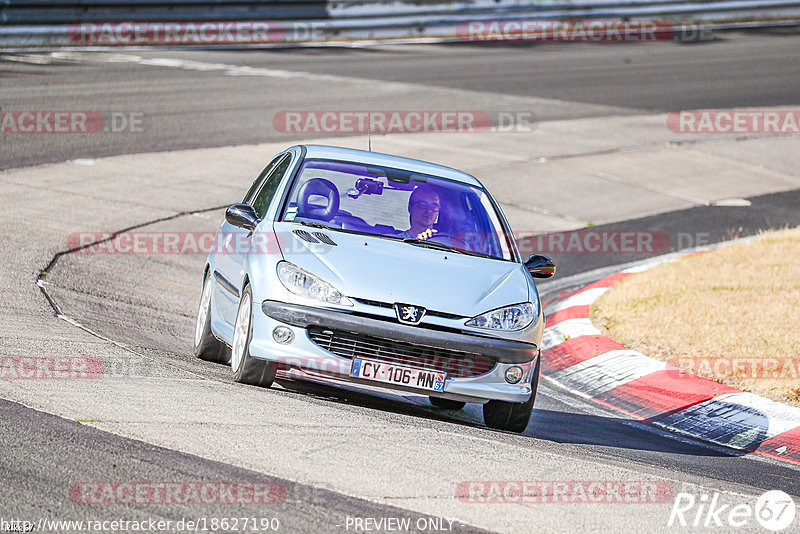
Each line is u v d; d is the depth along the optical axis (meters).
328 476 17.58
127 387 21.98
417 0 126.12
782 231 53.47
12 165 53.50
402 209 26.80
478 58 110.81
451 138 72.06
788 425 27.36
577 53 117.12
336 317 22.81
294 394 23.98
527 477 19.06
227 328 26.03
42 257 37.50
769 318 36.94
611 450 23.64
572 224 55.66
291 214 25.92
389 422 22.09
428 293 23.61
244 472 17.31
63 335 26.86
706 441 26.80
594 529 16.45
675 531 16.91
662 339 34.91
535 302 24.86
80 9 104.88
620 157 71.19
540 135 75.62
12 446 17.36
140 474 16.72
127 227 45.09
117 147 60.59
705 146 76.19
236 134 67.19
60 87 78.38
